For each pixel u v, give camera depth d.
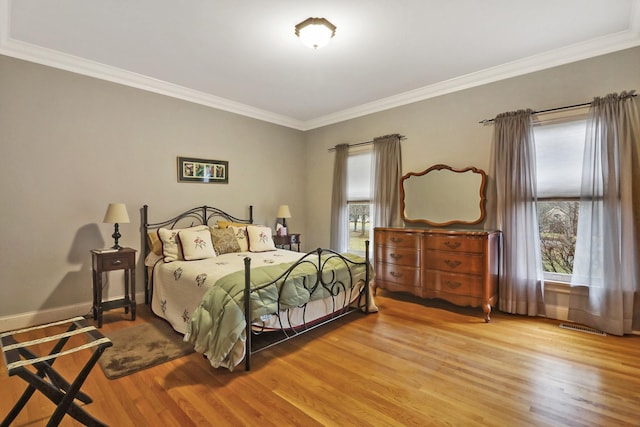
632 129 2.69
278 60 3.16
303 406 1.79
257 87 3.89
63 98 3.10
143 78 3.56
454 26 2.57
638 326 2.71
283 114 5.03
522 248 3.20
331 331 2.86
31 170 2.93
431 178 3.94
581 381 2.03
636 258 2.68
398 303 3.69
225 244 3.74
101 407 1.77
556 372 2.14
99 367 2.21
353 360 2.32
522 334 2.77
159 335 2.75
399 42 2.82
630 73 2.73
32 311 2.96
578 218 3.01
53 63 3.02
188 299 2.73
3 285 2.81
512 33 2.68
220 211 4.39
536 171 3.21
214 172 4.31
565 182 3.07
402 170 4.25
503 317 3.20
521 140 3.21
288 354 2.42
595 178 2.82
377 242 3.90
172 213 3.91
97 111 3.31
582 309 2.98
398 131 4.29
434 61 3.20
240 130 4.62
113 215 3.11
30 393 1.61
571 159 3.04
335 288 2.97
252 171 4.78
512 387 1.97
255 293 2.28
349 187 4.90
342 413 1.73
